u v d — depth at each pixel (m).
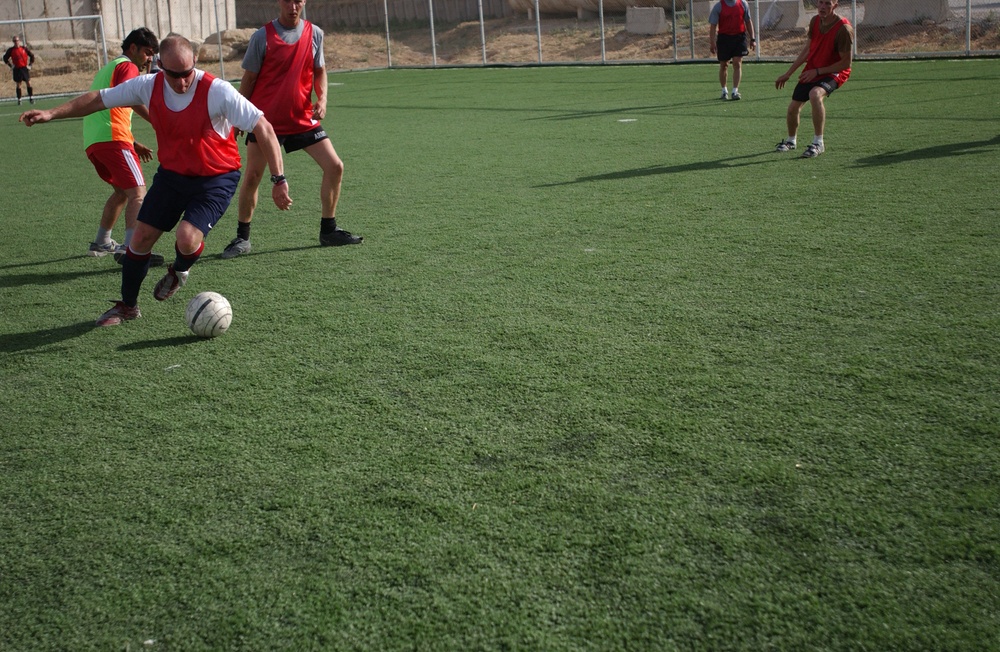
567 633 2.24
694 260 5.58
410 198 8.18
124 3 33.09
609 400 3.59
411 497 2.92
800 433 3.23
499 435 3.33
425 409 3.60
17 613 2.42
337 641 2.25
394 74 27.48
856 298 4.70
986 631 2.19
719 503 2.80
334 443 3.34
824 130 10.73
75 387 4.04
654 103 15.05
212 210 5.02
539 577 2.47
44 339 4.77
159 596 2.47
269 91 6.23
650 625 2.26
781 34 27.47
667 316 4.57
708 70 21.72
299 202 8.46
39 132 16.25
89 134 6.36
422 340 4.41
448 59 35.25
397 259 6.05
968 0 20.30
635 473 3.01
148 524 2.84
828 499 2.79
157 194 4.98
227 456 3.27
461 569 2.52
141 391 3.95
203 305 4.60
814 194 7.29
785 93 15.48
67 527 2.84
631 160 9.50
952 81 15.50
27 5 30.77
